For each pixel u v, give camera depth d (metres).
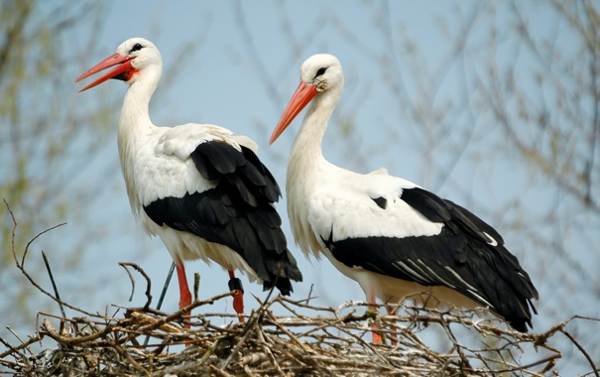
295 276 14.27
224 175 14.52
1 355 12.39
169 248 15.07
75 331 12.36
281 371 11.68
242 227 14.40
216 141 14.84
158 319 12.09
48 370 12.34
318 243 15.16
